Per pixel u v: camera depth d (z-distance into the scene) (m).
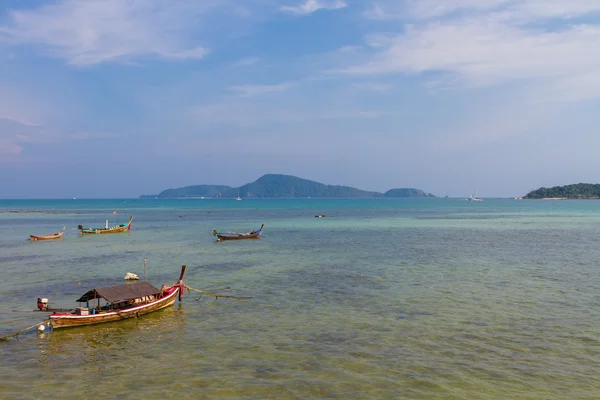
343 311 32.41
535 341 25.86
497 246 68.94
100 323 30.19
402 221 136.50
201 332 28.42
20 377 21.97
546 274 45.03
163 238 87.25
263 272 48.28
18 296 38.47
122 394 20.06
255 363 23.25
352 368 22.47
